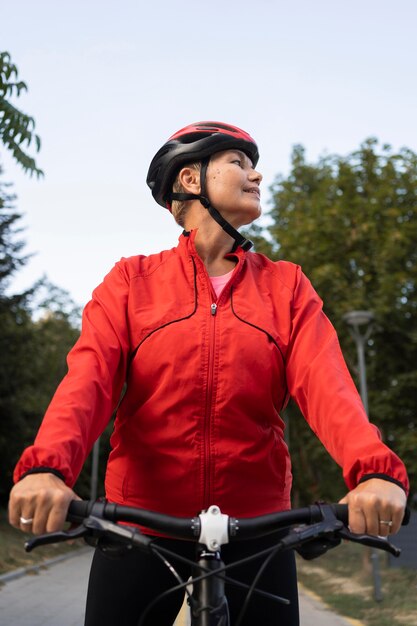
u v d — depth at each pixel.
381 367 15.17
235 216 1.81
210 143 1.79
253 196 1.82
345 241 14.95
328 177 17.11
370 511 1.14
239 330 1.61
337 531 1.16
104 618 1.54
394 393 14.26
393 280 14.06
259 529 1.22
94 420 1.38
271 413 1.63
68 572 14.26
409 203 15.52
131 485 1.61
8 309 21.55
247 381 1.58
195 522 1.22
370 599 10.38
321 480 20.95
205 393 1.56
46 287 23.25
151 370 1.59
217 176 1.79
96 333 1.58
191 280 1.67
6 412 22.30
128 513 1.19
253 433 1.58
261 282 1.74
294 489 22.30
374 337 14.71
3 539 17.23
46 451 1.19
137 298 1.67
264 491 1.62
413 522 14.02
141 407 1.59
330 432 1.38
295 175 19.42
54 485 1.14
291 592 1.58
